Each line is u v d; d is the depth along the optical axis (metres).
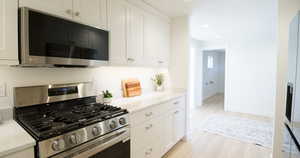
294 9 1.91
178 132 2.67
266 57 4.41
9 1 1.06
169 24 2.95
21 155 0.89
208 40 5.34
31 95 1.43
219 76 8.61
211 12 2.72
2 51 1.04
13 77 1.35
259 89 4.53
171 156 2.39
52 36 1.21
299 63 1.25
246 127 3.54
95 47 1.55
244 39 4.68
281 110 1.98
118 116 1.46
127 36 1.99
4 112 1.30
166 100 2.25
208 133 3.24
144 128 1.84
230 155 2.42
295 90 1.33
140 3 2.17
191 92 5.32
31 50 1.10
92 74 1.95
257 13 2.76
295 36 1.38
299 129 1.19
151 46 2.45
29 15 1.09
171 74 3.04
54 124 1.15
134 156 1.69
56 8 1.30
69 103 1.70
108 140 1.35
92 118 1.29
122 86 2.38
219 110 5.07
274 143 2.03
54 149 1.00
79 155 1.14
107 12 1.72
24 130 1.08
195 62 5.35
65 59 1.30
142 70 2.80
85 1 1.51
